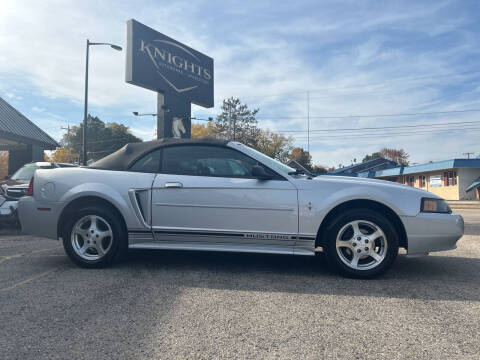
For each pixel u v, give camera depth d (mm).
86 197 4016
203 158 4039
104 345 2113
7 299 2908
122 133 80500
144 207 3918
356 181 3924
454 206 20828
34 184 4148
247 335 2273
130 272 3799
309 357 1995
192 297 3000
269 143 62688
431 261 4594
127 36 13641
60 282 3404
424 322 2512
